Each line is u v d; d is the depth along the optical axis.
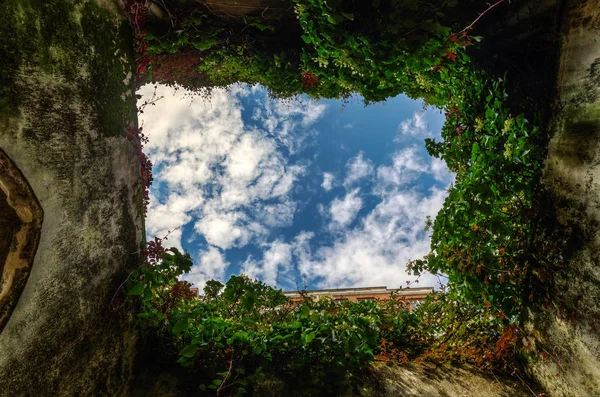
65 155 2.04
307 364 2.89
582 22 2.79
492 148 3.44
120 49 2.77
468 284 3.37
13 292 1.66
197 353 2.76
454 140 4.22
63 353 1.97
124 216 2.68
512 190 3.29
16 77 1.74
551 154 3.07
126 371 2.54
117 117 2.64
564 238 2.87
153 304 2.95
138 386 2.62
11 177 1.67
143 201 3.05
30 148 1.79
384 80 4.22
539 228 3.14
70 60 2.15
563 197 2.90
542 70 3.38
